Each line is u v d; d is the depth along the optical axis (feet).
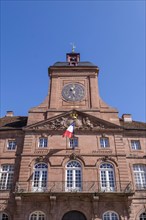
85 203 95.20
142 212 96.73
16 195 93.71
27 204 94.84
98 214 93.50
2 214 95.81
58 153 106.83
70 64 142.20
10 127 118.01
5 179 103.55
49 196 93.97
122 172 103.24
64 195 94.48
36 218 93.66
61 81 131.03
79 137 111.34
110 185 101.04
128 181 101.04
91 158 106.01
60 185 98.84
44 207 94.53
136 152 111.04
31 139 110.83
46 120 114.83
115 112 120.47
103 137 111.96
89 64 140.26
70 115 116.78
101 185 100.68
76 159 105.81
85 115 116.98
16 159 107.34
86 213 93.71
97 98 124.67
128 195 94.79
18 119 132.05
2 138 113.50
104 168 104.94
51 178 100.73
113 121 117.70
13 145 112.27
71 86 128.88
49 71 134.92
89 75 132.77
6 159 107.45
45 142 111.14
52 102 123.03
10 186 101.76
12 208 96.12
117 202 96.02
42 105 122.62
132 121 129.90
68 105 122.52
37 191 97.04
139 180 105.29
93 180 100.58
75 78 131.95
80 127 113.39
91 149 108.47
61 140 110.52
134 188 101.81
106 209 94.79
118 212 94.48
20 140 112.57
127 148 111.75
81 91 127.24
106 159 106.32
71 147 108.78
